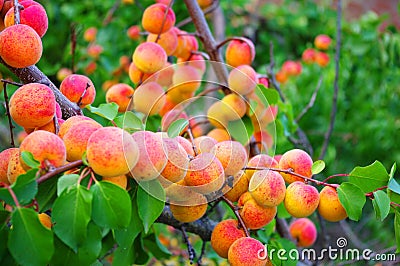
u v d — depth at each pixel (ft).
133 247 2.73
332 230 6.01
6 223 2.10
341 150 7.32
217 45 3.35
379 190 2.40
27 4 2.63
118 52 5.58
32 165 2.00
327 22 7.80
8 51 2.36
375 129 7.00
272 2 8.79
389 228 6.38
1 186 2.14
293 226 3.51
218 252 2.46
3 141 5.29
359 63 6.99
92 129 2.15
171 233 4.86
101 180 2.12
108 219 2.01
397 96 7.03
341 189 2.40
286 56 7.88
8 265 2.12
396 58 7.01
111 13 5.83
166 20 3.13
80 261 2.14
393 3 9.04
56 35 6.48
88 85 2.74
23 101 2.24
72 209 1.96
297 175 2.46
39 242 1.95
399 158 7.01
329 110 6.75
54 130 2.35
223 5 6.66
